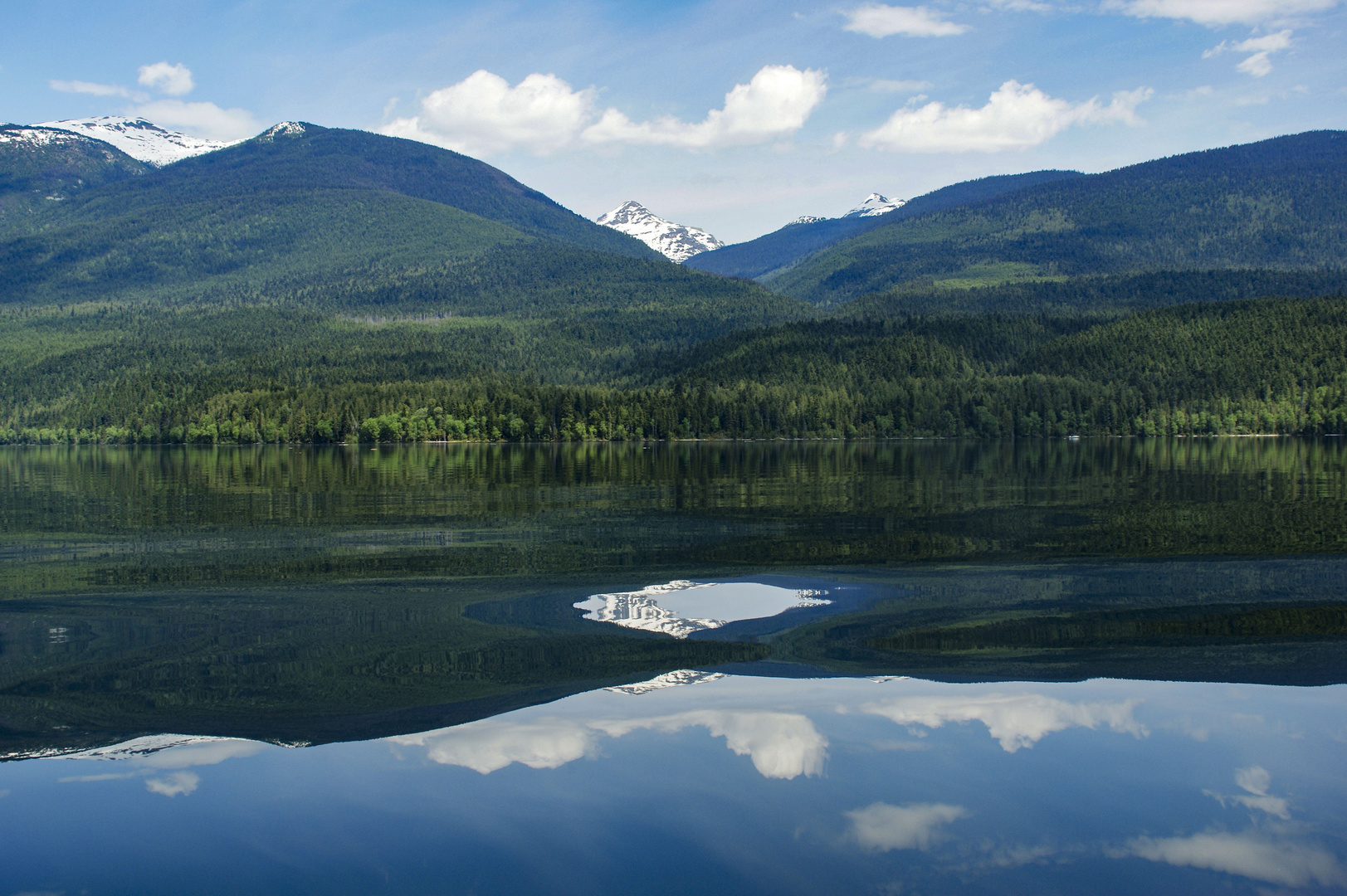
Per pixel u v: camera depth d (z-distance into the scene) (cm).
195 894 1683
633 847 1848
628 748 2314
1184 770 2181
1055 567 4612
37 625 3519
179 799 2056
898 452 18000
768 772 2164
